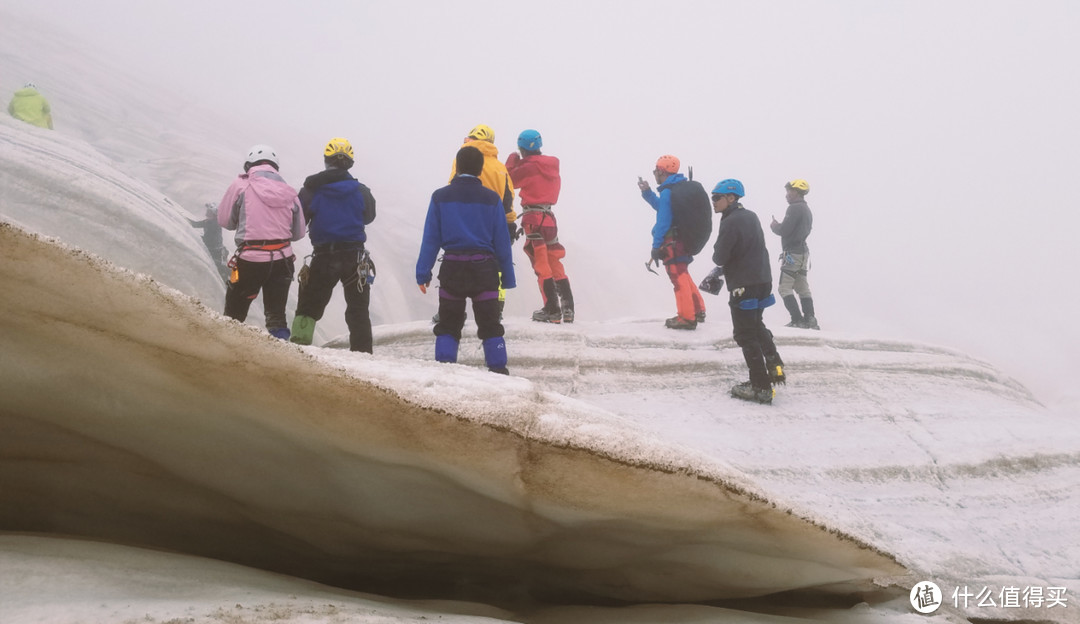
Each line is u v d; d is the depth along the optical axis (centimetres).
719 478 177
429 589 233
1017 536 443
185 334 137
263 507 189
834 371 704
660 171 820
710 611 229
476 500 181
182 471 177
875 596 292
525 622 205
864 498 479
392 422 156
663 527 187
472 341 732
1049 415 661
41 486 182
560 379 668
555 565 220
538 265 810
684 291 806
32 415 159
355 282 587
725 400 643
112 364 144
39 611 124
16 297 129
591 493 172
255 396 150
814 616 264
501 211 576
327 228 585
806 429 582
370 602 182
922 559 392
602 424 201
